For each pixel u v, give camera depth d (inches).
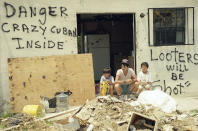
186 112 281.7
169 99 267.0
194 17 372.5
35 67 315.6
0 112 310.3
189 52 371.6
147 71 329.4
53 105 285.3
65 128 226.1
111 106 243.6
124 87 326.0
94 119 230.7
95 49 522.0
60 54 330.6
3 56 312.0
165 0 359.9
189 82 373.1
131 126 221.0
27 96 311.7
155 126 211.8
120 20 489.4
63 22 330.0
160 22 362.6
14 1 312.8
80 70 328.2
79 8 334.3
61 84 321.7
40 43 323.6
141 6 352.8
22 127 233.9
